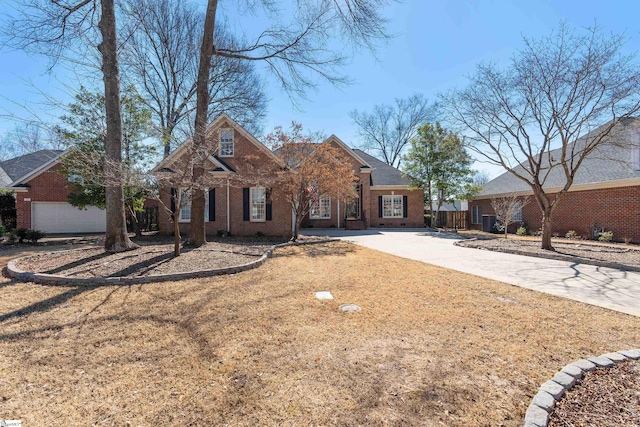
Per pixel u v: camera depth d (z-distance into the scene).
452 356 3.17
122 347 3.37
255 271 7.16
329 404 2.40
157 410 2.34
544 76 9.73
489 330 3.85
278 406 2.38
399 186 23.30
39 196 17.69
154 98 19.41
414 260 8.91
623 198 12.96
